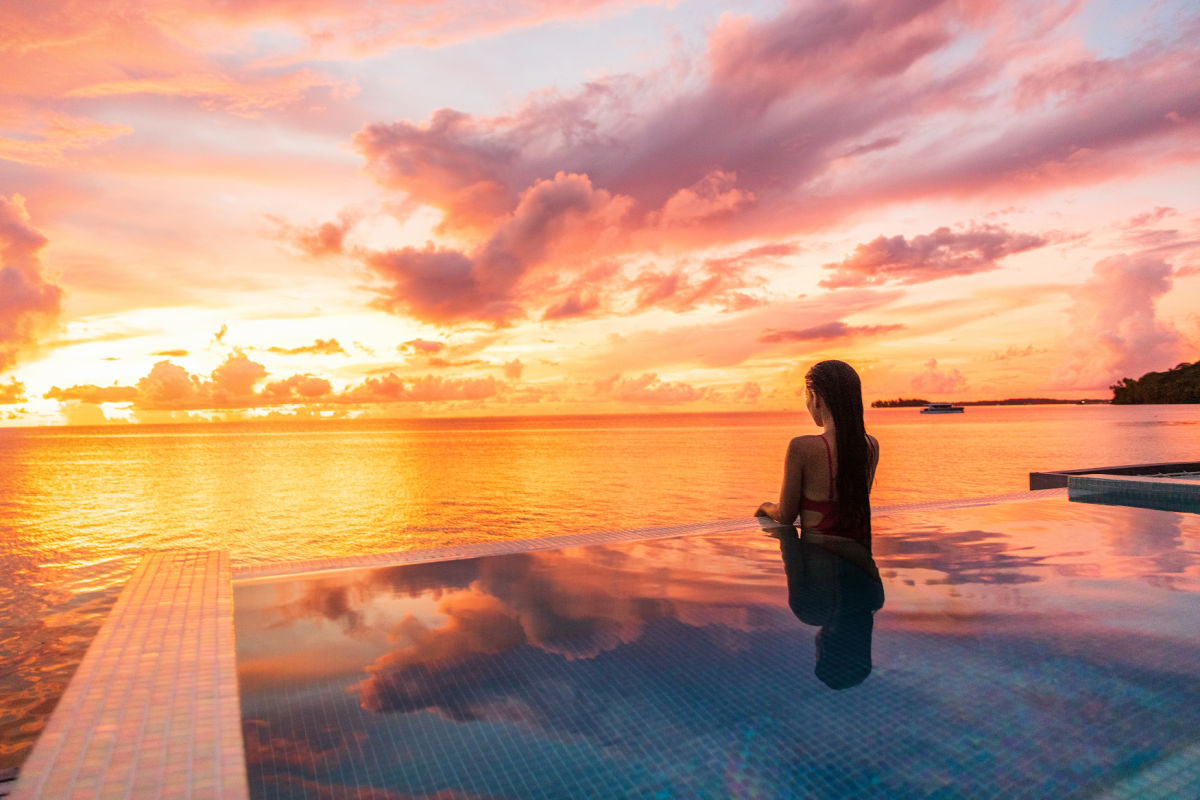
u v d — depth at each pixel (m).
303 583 2.84
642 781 1.29
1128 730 1.46
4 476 37.97
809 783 1.27
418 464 43.69
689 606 2.48
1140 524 3.90
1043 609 2.34
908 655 1.94
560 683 1.78
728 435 87.56
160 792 1.05
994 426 88.44
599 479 32.19
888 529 3.80
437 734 1.49
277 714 1.60
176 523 21.59
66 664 9.64
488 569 3.07
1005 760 1.35
